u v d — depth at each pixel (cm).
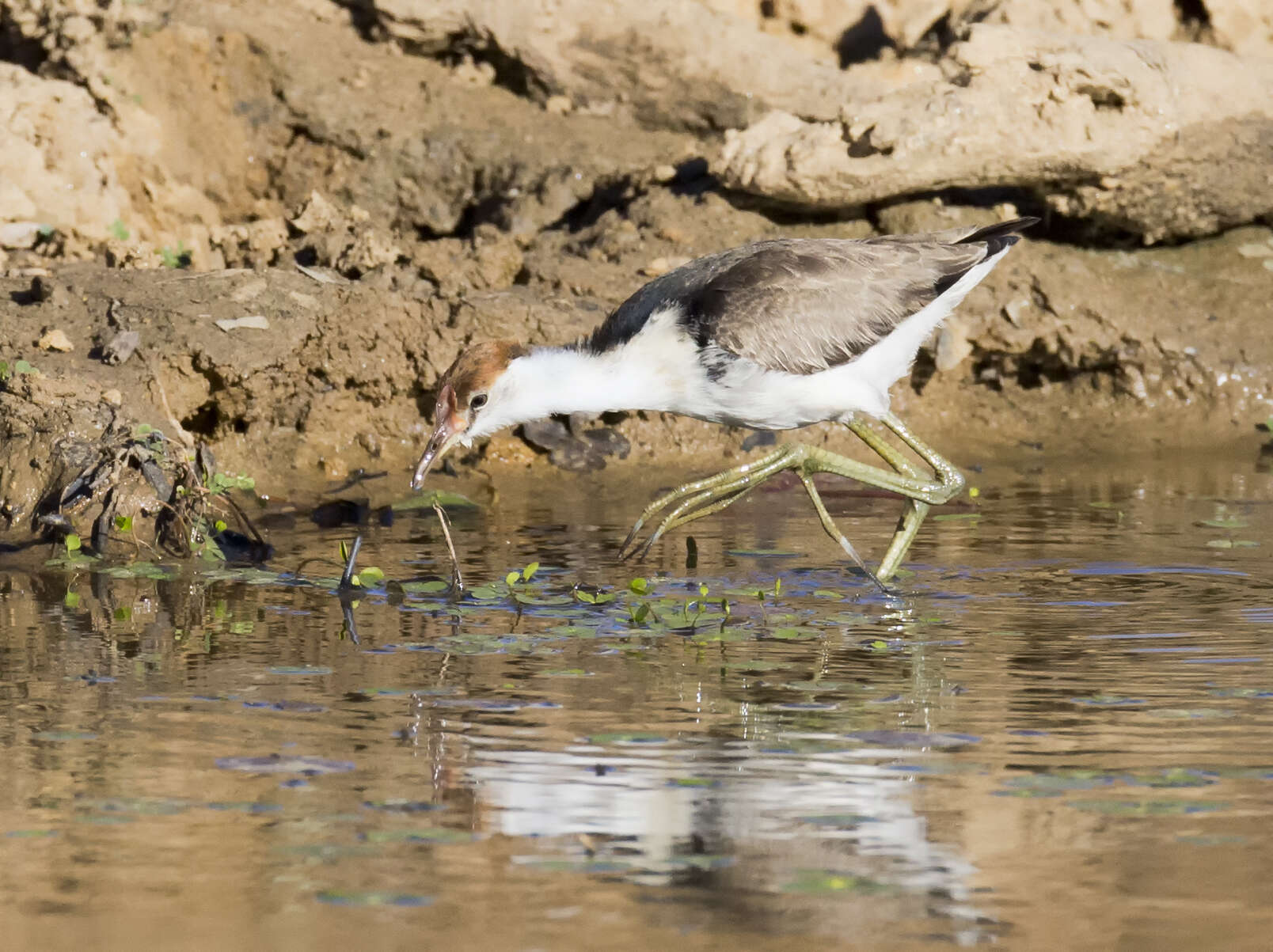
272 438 1577
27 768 763
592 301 1695
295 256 1744
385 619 1059
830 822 700
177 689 891
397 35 1977
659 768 763
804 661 951
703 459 1644
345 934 599
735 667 937
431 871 653
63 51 1852
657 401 1154
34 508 1311
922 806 716
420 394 1623
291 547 1298
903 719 835
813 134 1773
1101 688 890
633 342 1137
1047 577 1166
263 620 1057
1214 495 1480
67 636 1008
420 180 1934
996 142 1756
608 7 1964
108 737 808
